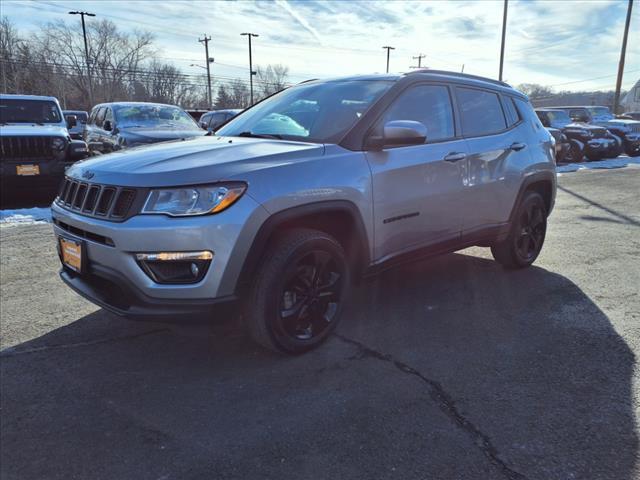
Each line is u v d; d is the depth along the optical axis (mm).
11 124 9477
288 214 2900
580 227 7262
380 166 3414
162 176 2713
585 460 2252
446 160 3883
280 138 3604
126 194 2754
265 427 2490
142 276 2697
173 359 3184
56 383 2898
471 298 4277
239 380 2934
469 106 4340
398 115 3668
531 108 5238
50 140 8531
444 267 5199
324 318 3320
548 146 5203
